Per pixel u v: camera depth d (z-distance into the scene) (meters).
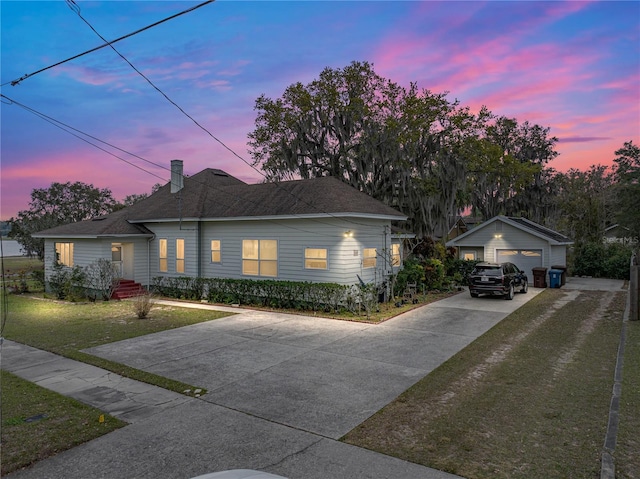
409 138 23.64
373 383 7.25
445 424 5.50
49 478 4.36
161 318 13.71
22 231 32.38
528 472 4.24
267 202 17.36
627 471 4.11
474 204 35.09
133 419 5.86
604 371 7.58
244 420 5.79
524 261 22.50
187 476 4.36
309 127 25.78
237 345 10.08
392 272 16.69
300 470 4.41
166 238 19.66
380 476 4.26
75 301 17.62
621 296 17.30
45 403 6.49
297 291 14.87
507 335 10.71
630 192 19.41
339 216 14.65
